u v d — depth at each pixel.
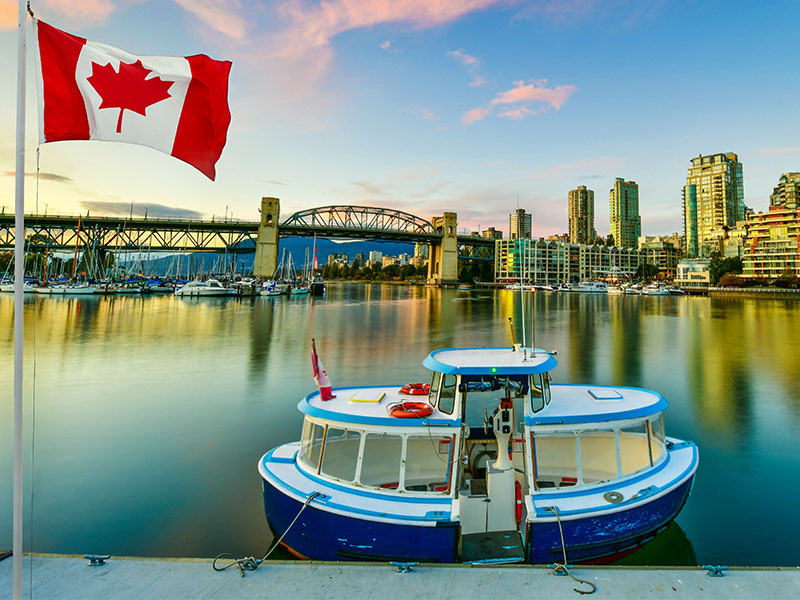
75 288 100.44
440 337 45.44
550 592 5.39
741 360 32.59
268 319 60.75
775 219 168.38
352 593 5.36
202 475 13.06
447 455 9.27
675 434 16.69
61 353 33.28
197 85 6.32
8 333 42.94
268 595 5.32
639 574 5.75
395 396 10.05
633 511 8.02
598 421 8.72
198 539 9.70
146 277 157.38
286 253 165.38
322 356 33.47
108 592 5.34
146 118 6.07
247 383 24.81
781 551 9.29
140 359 31.56
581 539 7.68
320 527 7.96
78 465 13.74
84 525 10.27
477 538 7.95
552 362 9.12
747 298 134.62
